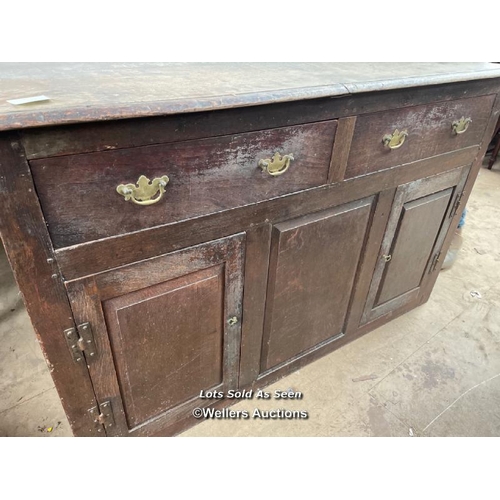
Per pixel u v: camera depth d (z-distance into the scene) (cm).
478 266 187
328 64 104
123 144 58
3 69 85
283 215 85
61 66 91
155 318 80
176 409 100
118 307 73
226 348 98
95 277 67
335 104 77
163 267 74
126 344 79
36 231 57
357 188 94
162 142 61
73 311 68
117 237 65
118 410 88
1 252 179
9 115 48
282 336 111
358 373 128
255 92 66
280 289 98
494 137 297
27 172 53
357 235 105
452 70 98
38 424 107
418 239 126
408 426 113
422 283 147
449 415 116
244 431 109
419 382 126
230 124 66
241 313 95
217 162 69
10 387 117
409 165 102
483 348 140
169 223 70
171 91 65
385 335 143
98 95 61
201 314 87
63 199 57
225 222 77
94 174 58
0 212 53
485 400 121
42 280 62
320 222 93
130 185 61
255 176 75
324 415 115
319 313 116
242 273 87
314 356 128
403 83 82
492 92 107
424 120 96
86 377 78
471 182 127
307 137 77
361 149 88
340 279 112
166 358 88
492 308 159
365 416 115
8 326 139
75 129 53
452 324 150
